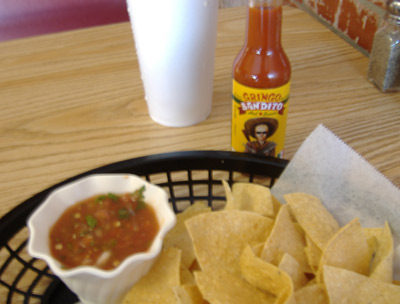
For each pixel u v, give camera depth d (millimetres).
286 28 1355
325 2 1344
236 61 764
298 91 1083
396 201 653
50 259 606
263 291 632
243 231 680
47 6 1588
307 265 653
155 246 632
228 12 1438
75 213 688
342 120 980
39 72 1189
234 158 786
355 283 568
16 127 1005
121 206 696
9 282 695
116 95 1095
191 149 927
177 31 840
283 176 733
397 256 627
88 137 970
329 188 716
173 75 897
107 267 620
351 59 1196
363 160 683
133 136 969
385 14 1006
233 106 796
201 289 601
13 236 708
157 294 624
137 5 826
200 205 750
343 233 612
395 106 1015
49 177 870
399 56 993
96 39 1330
